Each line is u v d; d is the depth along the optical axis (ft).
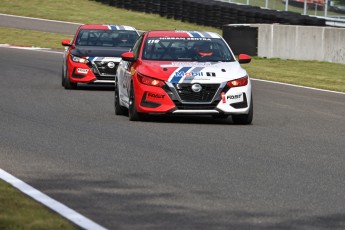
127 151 115.34
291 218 75.46
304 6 414.82
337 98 205.05
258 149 119.14
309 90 224.53
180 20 470.80
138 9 509.35
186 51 155.53
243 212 77.71
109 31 225.15
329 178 96.84
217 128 142.92
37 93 200.54
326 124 153.17
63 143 122.31
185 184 91.81
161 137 129.80
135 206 79.92
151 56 154.10
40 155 111.45
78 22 475.31
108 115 160.66
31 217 71.87
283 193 87.35
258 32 333.21
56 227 68.49
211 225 72.23
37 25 453.58
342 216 76.59
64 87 215.51
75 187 89.45
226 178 95.76
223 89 145.79
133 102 149.28
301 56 325.42
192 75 146.10
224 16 422.00
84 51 213.46
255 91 219.41
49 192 86.38
